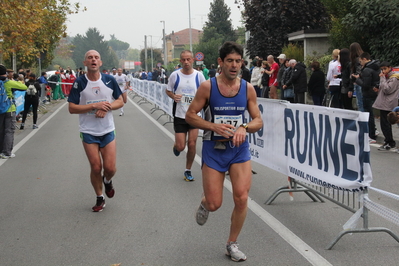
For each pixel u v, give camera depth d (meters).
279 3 21.67
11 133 9.27
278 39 22.28
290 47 19.94
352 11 15.69
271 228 4.89
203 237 4.68
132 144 10.59
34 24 16.75
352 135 4.45
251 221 5.13
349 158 4.52
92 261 4.15
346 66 11.43
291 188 5.88
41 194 6.47
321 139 4.98
